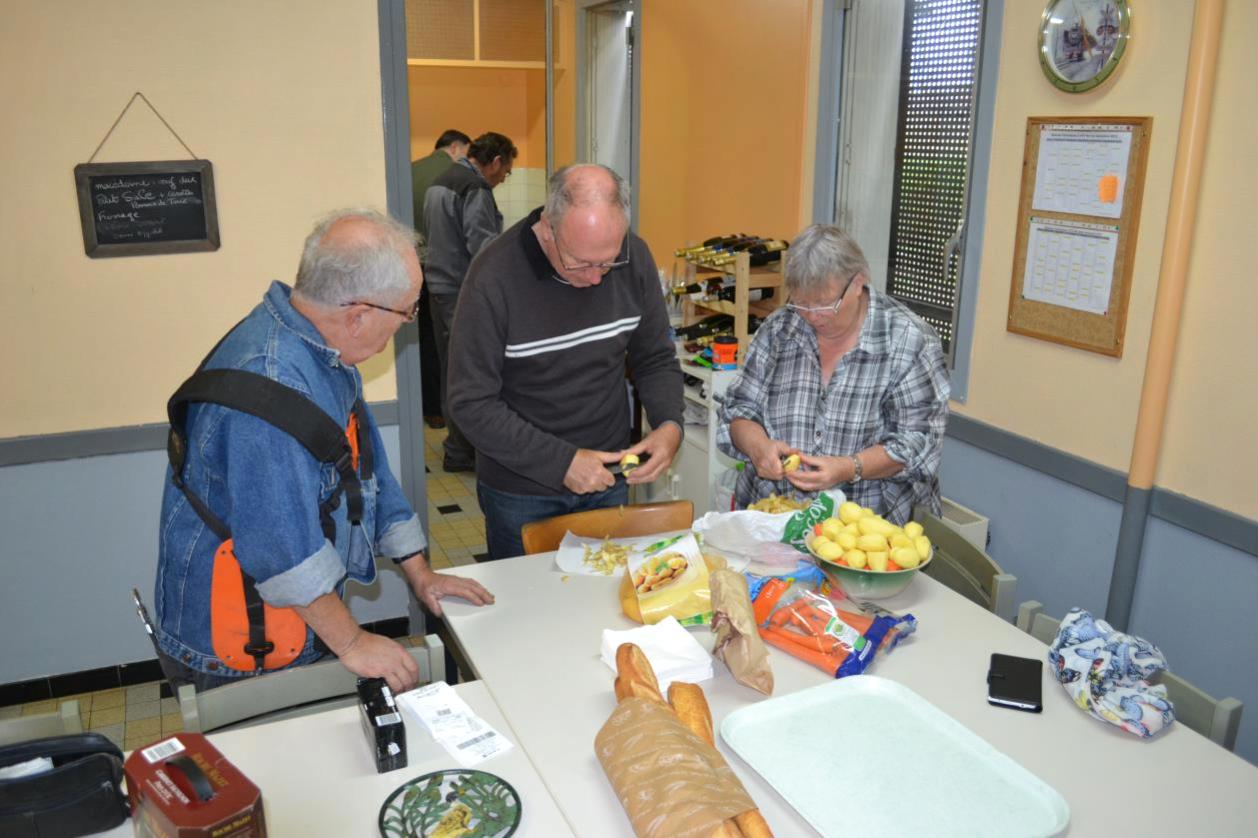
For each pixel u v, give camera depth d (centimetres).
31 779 116
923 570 225
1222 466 231
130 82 258
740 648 152
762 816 120
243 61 267
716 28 407
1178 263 230
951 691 155
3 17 243
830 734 141
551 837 121
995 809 126
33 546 275
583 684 156
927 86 312
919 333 214
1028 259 277
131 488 281
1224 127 221
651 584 176
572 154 550
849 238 204
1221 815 127
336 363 155
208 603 158
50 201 257
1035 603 184
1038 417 281
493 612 180
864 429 219
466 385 214
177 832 102
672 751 122
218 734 141
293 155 278
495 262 212
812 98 357
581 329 220
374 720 134
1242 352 223
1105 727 147
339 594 170
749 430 221
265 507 145
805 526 187
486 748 139
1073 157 258
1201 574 239
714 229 427
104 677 291
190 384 148
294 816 124
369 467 170
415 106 605
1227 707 148
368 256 148
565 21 542
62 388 269
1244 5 214
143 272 270
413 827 122
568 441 229
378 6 276
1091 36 248
